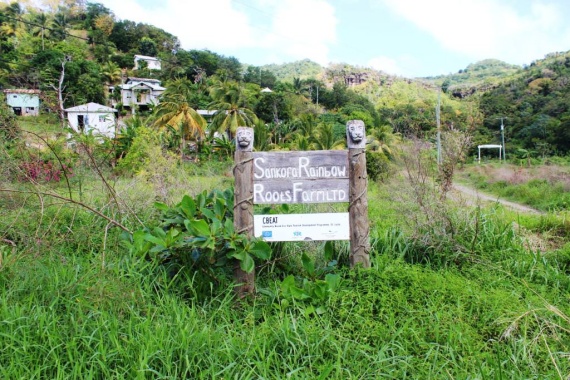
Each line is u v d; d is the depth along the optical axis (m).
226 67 93.94
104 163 5.66
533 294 3.76
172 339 2.70
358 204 3.96
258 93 62.09
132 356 2.54
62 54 27.12
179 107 33.53
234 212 3.91
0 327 2.72
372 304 3.25
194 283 3.67
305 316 3.15
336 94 82.69
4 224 4.18
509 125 48.12
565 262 4.89
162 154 7.55
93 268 3.63
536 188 18.11
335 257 4.54
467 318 3.18
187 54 87.19
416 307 3.30
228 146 28.73
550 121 45.44
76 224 4.71
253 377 2.53
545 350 2.79
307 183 3.98
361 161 3.97
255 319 3.31
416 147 5.54
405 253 4.66
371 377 2.56
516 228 6.23
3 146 4.38
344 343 2.88
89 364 2.54
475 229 4.91
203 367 2.59
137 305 3.16
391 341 2.85
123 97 56.84
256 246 3.57
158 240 3.51
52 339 2.62
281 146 36.38
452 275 3.94
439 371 2.60
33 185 4.32
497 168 26.16
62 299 3.10
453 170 5.27
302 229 3.95
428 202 4.91
